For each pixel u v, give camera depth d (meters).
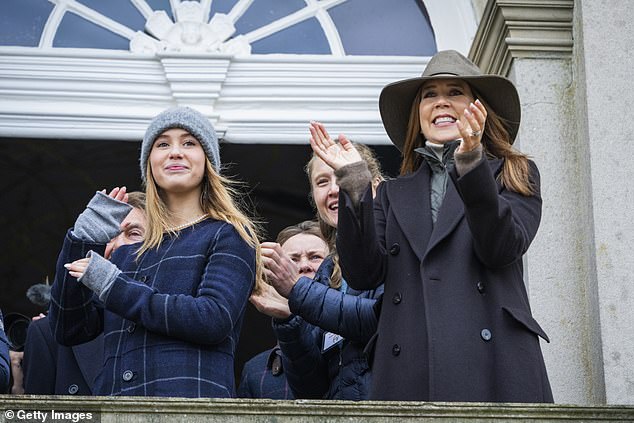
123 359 7.94
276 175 16.33
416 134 8.66
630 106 10.42
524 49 10.92
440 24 12.16
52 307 8.23
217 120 12.05
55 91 12.05
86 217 8.20
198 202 8.41
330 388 8.90
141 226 9.71
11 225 16.84
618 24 10.59
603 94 10.45
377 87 12.16
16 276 17.00
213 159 8.48
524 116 10.83
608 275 10.09
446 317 7.94
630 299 10.05
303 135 12.09
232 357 8.09
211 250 8.17
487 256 7.95
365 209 8.05
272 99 12.12
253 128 12.08
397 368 8.00
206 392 7.86
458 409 7.45
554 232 10.60
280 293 8.62
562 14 10.94
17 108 11.99
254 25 12.24
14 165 16.34
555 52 10.94
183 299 7.92
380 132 12.12
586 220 10.47
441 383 7.81
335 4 12.30
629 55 10.53
